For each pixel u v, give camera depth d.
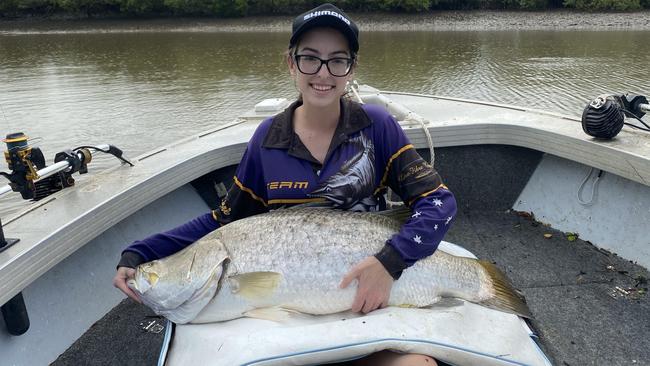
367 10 35.81
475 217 3.64
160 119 12.41
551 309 2.60
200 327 1.83
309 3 36.69
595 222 3.18
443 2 36.03
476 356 1.66
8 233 2.12
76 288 2.50
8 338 2.12
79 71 20.17
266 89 15.75
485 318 1.85
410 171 1.91
